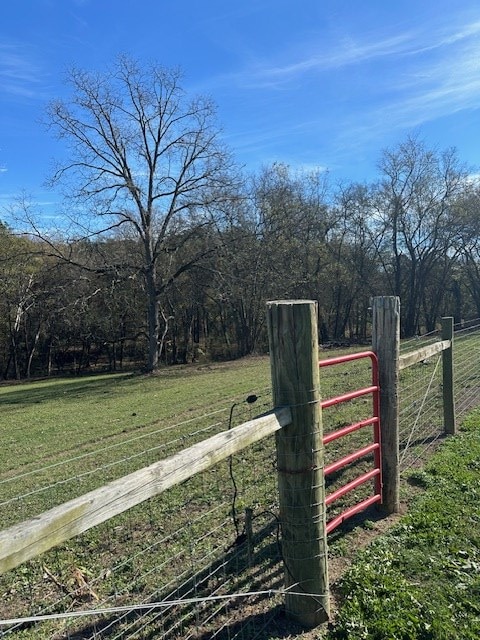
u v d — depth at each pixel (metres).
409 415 7.94
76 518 1.98
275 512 4.87
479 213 43.06
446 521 4.33
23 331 44.03
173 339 44.50
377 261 47.41
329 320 48.38
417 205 44.44
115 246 32.72
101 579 4.12
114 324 41.47
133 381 25.86
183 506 5.43
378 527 4.41
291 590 3.21
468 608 3.22
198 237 30.97
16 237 37.00
